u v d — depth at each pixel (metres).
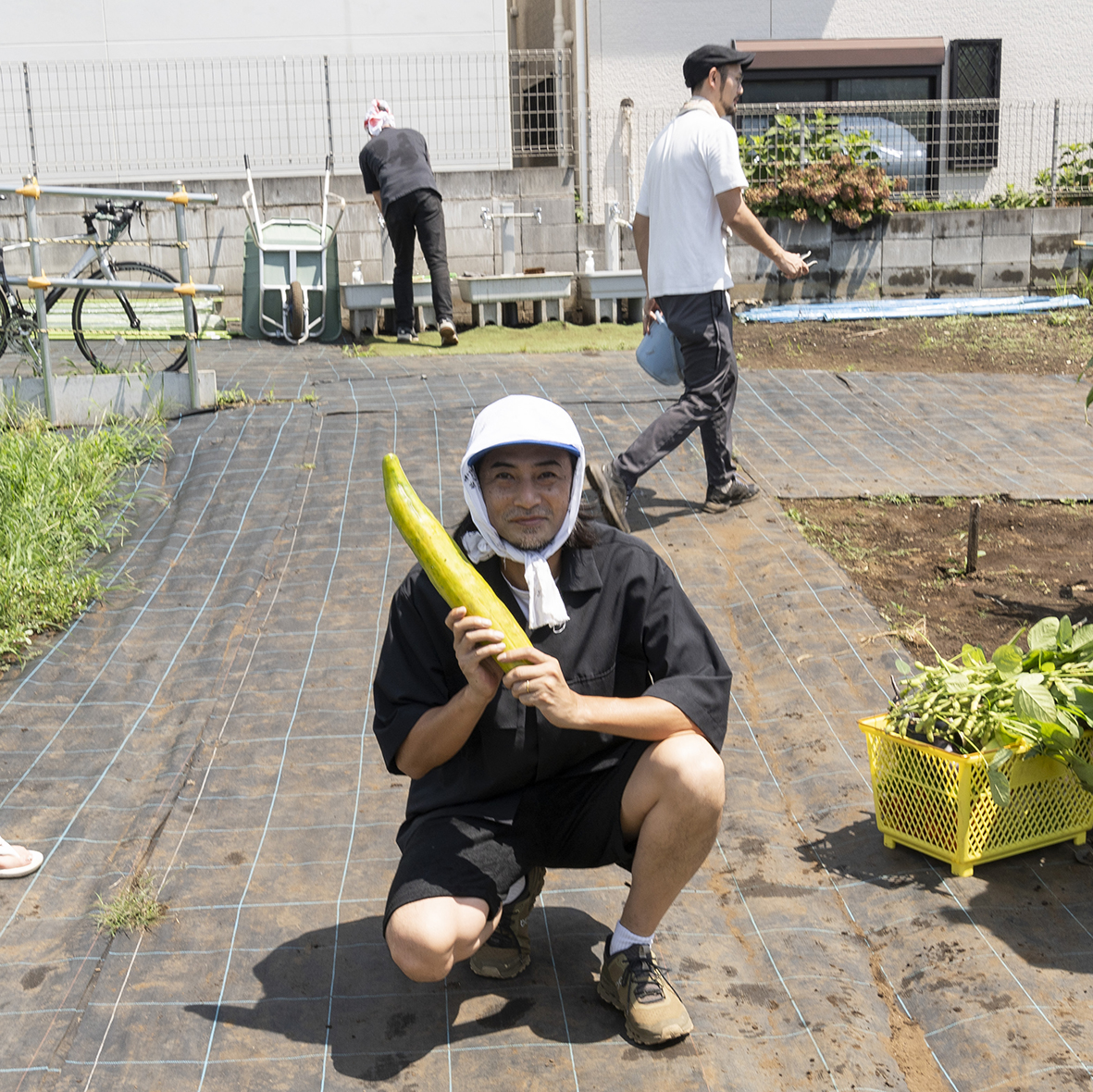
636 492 6.07
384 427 6.82
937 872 3.12
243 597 4.93
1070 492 6.10
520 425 2.26
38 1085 2.44
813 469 6.35
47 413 6.89
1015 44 13.23
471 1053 2.52
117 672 4.44
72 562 5.30
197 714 4.10
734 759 3.80
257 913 3.04
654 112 12.51
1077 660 3.17
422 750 2.42
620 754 2.53
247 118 11.28
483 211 10.40
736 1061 2.48
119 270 8.84
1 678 4.38
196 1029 2.61
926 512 5.86
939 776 3.06
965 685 3.09
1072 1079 2.36
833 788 3.59
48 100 11.01
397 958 2.31
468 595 2.29
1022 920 2.90
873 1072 2.45
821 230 11.24
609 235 10.70
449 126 11.54
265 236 9.49
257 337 9.70
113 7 11.03
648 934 2.56
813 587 4.88
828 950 2.87
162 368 8.23
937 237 11.35
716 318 5.51
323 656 4.49
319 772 3.75
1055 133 12.13
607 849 2.53
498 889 2.41
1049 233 11.45
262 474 6.20
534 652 2.26
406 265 9.34
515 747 2.45
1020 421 7.18
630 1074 2.44
